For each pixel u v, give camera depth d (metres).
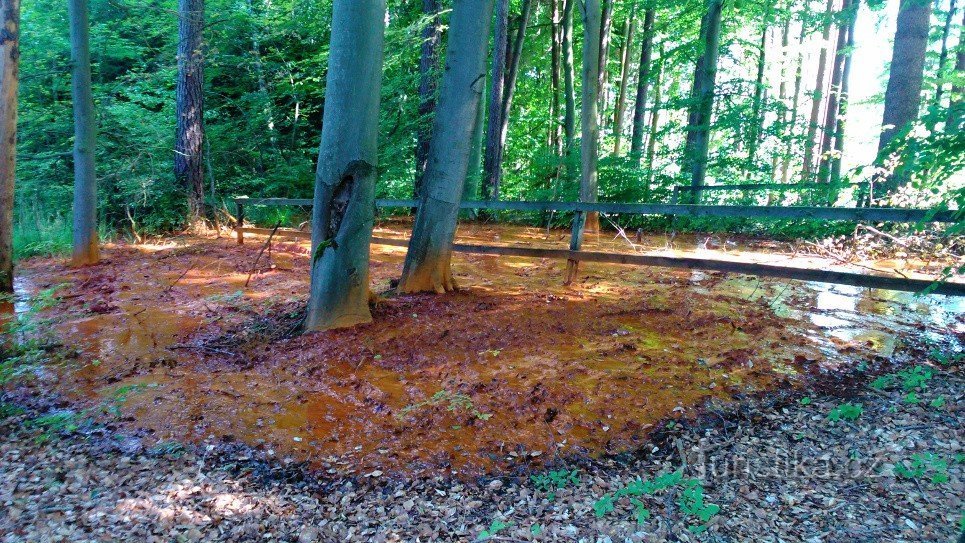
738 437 3.42
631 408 3.83
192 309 6.10
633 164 13.59
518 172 19.25
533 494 2.99
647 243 10.69
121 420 3.74
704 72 12.34
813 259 8.55
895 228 8.37
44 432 3.59
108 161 12.00
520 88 22.92
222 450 3.40
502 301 6.14
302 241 10.87
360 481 3.13
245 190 15.07
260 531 2.69
